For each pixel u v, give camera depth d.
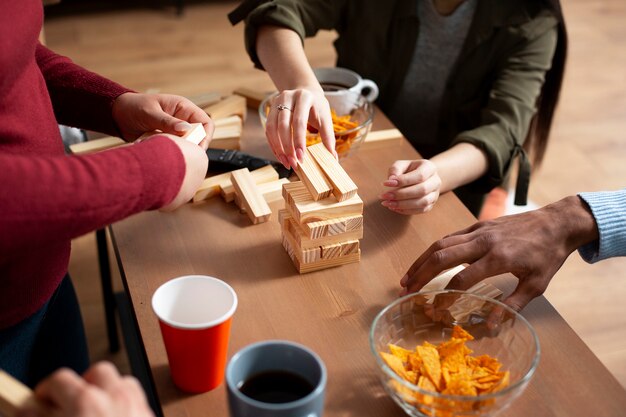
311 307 0.98
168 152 0.82
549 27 1.53
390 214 1.17
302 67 1.35
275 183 1.20
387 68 1.67
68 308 1.19
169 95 1.13
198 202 1.19
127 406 0.63
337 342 0.92
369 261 1.07
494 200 1.88
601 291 2.12
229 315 0.80
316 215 1.00
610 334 1.97
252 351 0.74
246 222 1.15
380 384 0.86
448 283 0.98
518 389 0.76
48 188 0.71
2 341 0.95
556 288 2.13
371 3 1.60
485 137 1.36
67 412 0.62
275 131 1.16
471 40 1.56
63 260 1.01
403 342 0.90
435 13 1.59
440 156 1.30
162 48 3.29
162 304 0.84
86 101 1.14
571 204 1.05
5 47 0.79
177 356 0.82
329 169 1.05
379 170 1.29
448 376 0.82
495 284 1.02
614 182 2.58
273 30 1.46
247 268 1.05
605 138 2.83
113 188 0.75
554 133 2.84
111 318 1.84
